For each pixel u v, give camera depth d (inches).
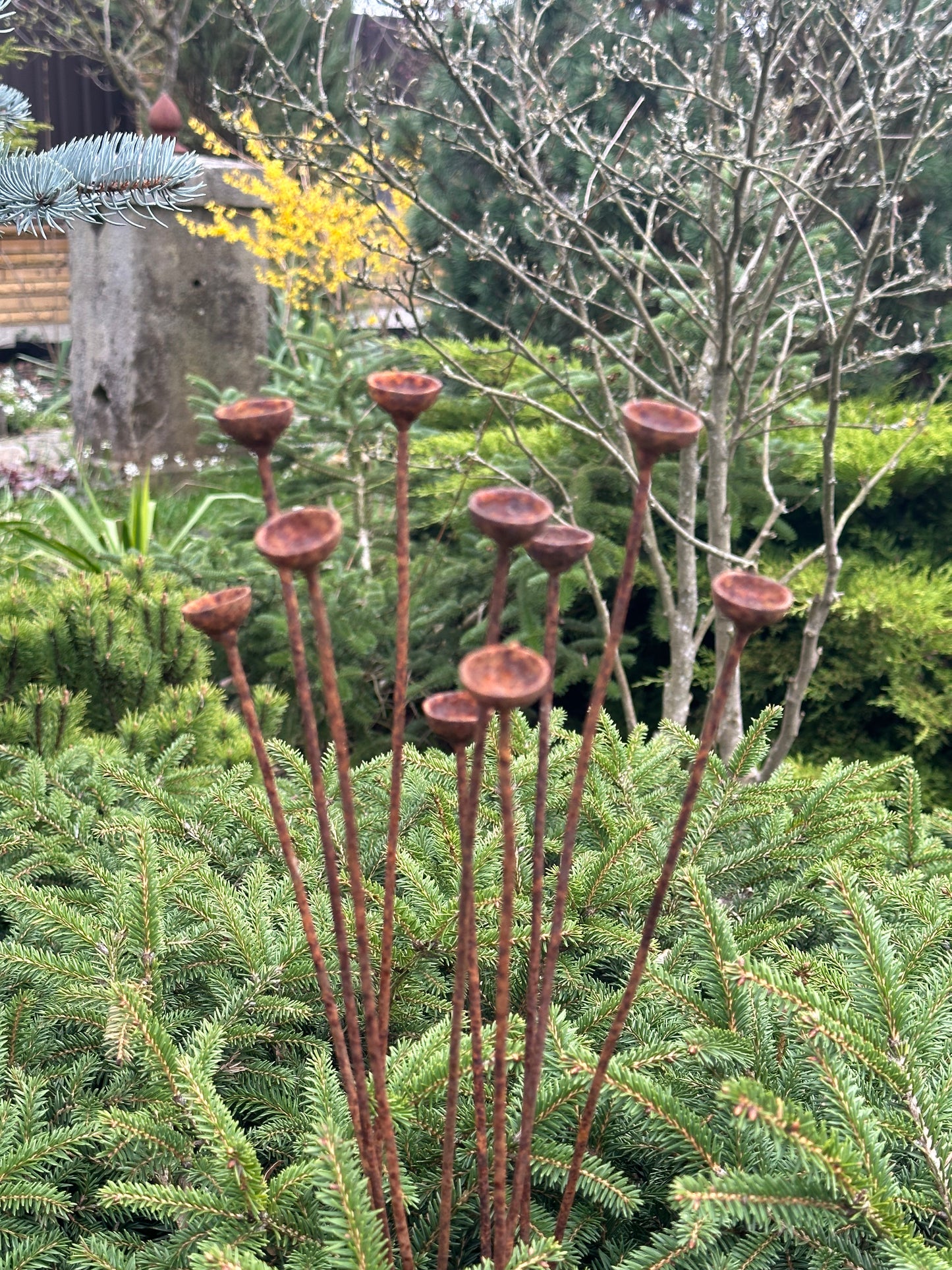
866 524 175.8
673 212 139.6
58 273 413.7
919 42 112.2
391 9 114.4
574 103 178.4
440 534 173.3
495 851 60.8
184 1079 41.8
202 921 58.3
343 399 177.0
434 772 69.0
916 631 149.6
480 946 52.8
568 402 179.8
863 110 135.6
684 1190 35.0
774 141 145.5
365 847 64.6
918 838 68.7
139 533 178.2
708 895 49.1
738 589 26.9
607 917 59.7
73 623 104.5
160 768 78.3
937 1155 39.6
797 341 178.2
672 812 70.6
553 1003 54.7
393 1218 37.3
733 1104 34.4
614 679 159.5
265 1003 51.8
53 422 331.0
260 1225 39.8
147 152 103.3
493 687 25.0
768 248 131.3
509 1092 43.7
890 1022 42.8
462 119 187.9
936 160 167.2
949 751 163.9
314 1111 46.5
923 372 190.9
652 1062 42.8
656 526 173.3
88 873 61.7
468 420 201.6
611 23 133.6
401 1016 53.1
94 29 384.8
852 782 65.9
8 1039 51.8
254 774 79.5
